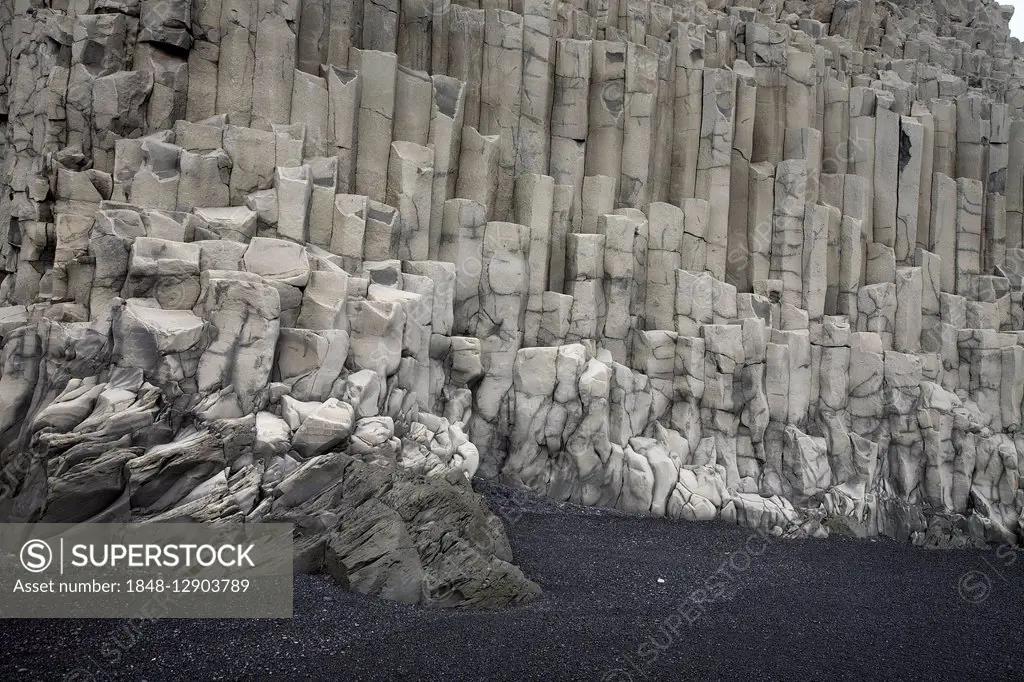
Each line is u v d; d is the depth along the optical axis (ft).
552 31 55.83
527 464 47.44
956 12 91.09
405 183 47.75
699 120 59.26
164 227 38.88
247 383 35.45
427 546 30.19
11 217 42.37
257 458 33.27
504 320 48.98
